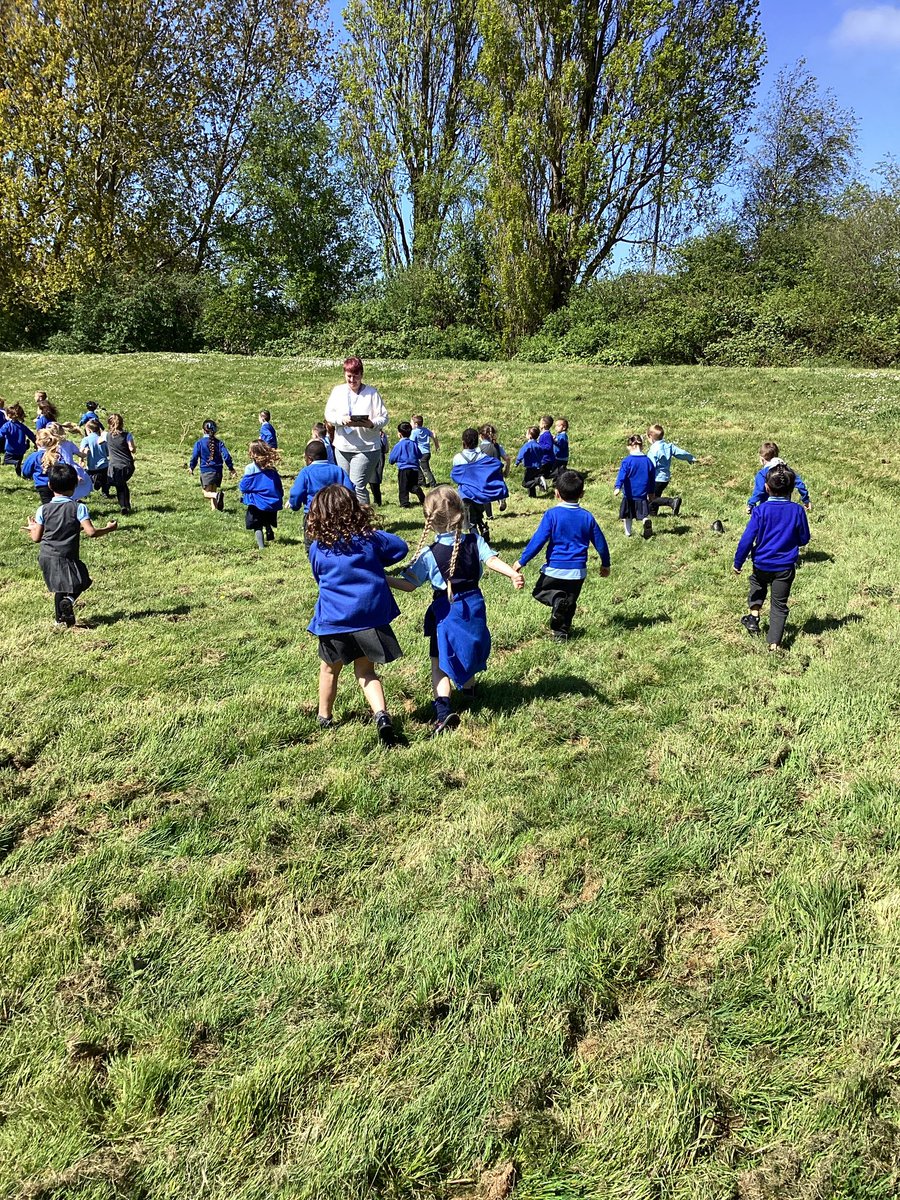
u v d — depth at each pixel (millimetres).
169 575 9602
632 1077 2744
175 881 3734
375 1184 2408
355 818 4273
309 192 40094
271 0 39938
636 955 3291
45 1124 2568
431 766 4789
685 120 31078
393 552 5004
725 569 9672
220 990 3127
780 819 4230
